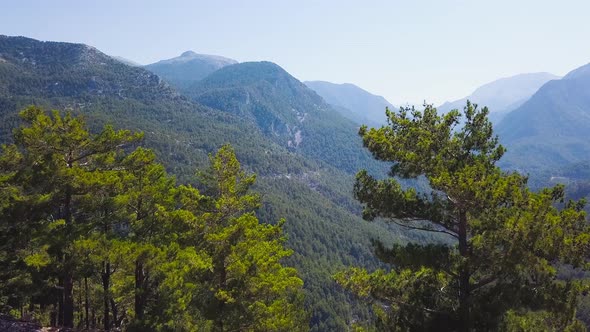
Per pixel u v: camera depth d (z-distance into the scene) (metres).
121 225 20.23
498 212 11.55
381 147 13.62
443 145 13.77
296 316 22.77
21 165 17.81
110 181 18.09
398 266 13.73
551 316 12.76
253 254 17.84
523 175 13.05
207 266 16.78
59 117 18.08
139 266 18.94
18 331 17.23
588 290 11.62
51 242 16.14
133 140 20.31
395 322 13.42
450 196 12.08
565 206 12.14
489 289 12.76
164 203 19.64
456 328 12.30
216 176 20.48
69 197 18.53
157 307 17.91
